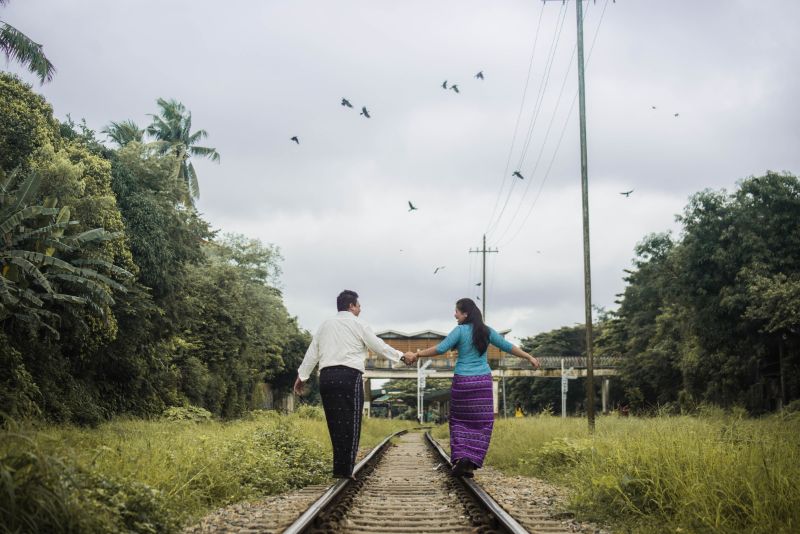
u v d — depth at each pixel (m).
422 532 5.62
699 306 33.41
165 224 23.34
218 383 33.34
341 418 7.59
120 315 20.38
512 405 79.88
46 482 4.29
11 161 15.95
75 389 18.11
